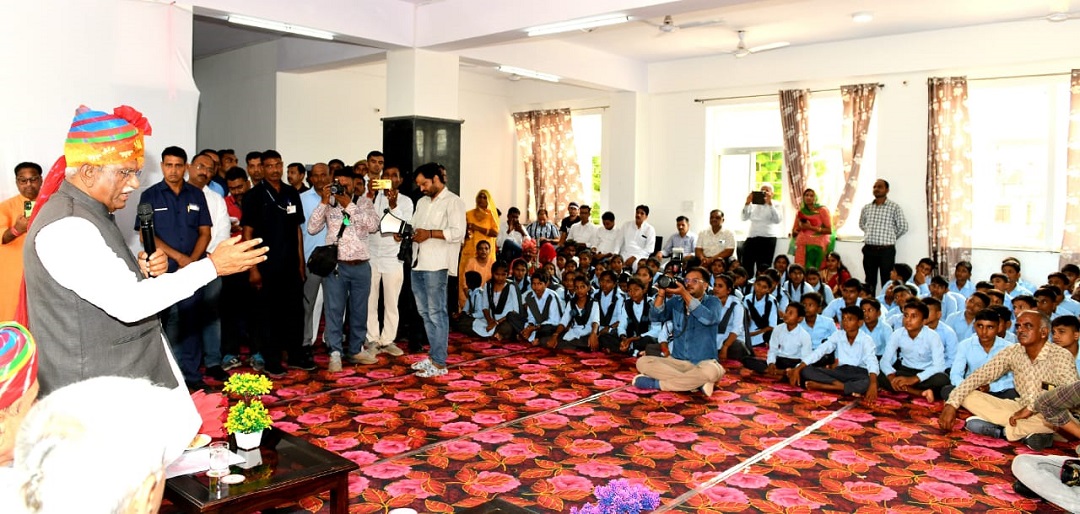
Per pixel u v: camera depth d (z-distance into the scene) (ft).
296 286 16.24
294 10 19.01
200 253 13.88
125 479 2.66
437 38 21.57
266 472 7.08
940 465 11.34
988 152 26.17
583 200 35.91
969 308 17.28
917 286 22.27
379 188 16.44
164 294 5.71
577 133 36.45
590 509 5.98
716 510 9.63
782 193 29.55
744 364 17.52
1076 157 23.68
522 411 13.92
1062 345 12.18
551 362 18.16
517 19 19.77
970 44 24.84
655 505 6.07
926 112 26.20
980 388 14.01
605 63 29.43
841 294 23.16
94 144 5.78
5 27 14.02
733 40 26.96
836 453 11.85
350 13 20.35
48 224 5.62
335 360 16.58
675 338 16.06
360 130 31.22
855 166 27.45
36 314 5.82
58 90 14.70
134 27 15.66
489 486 10.29
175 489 6.65
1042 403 10.46
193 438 6.92
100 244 5.71
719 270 24.26
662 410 14.16
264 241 15.56
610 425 13.16
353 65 26.25
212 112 32.07
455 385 15.75
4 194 14.08
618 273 23.02
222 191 17.13
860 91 27.17
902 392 15.65
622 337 19.34
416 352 18.72
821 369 15.80
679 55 30.04
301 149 29.25
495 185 36.78
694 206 31.30
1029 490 10.10
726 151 31.30
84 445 2.64
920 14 23.12
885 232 25.93
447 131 22.97
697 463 11.32
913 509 9.72
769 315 20.54
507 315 20.65
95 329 5.91
